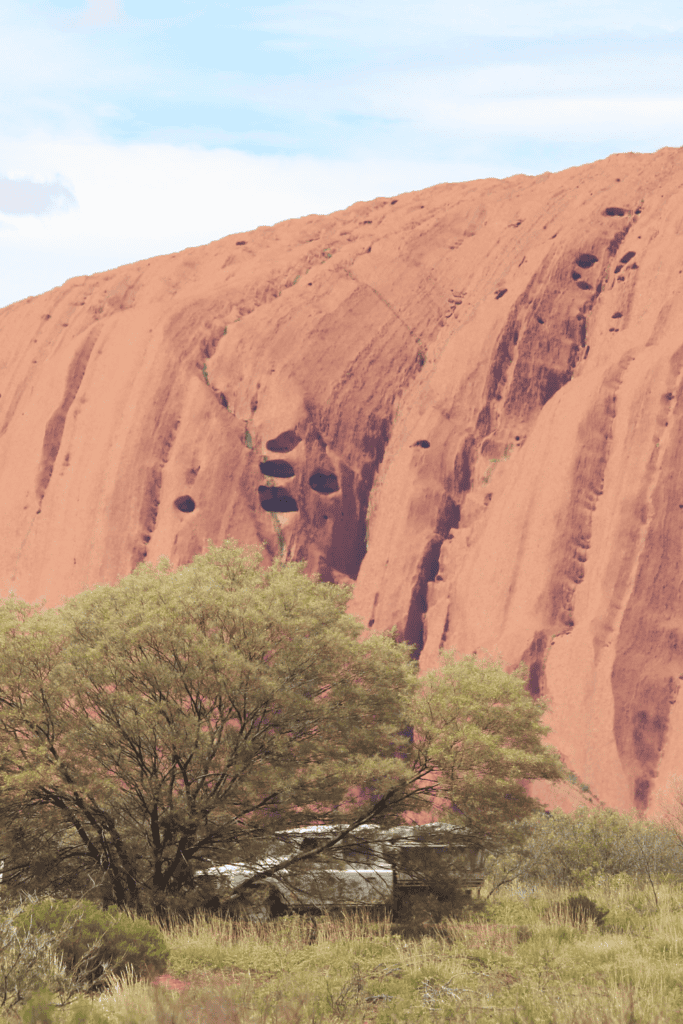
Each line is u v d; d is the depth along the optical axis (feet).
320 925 33.78
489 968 26.32
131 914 35.99
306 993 22.80
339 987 23.94
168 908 37.45
